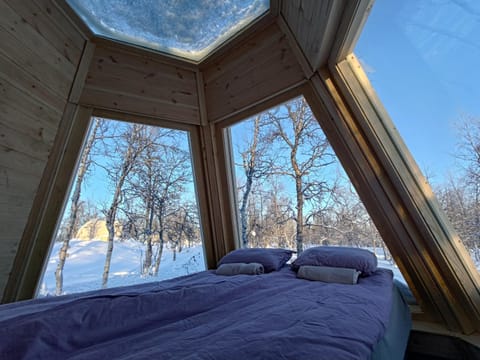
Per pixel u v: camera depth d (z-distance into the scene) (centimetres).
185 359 66
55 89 175
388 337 98
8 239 166
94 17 182
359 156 168
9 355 72
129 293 116
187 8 185
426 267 158
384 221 169
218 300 122
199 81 243
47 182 181
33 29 154
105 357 75
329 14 128
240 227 254
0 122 146
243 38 209
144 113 224
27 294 178
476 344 142
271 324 86
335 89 168
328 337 76
